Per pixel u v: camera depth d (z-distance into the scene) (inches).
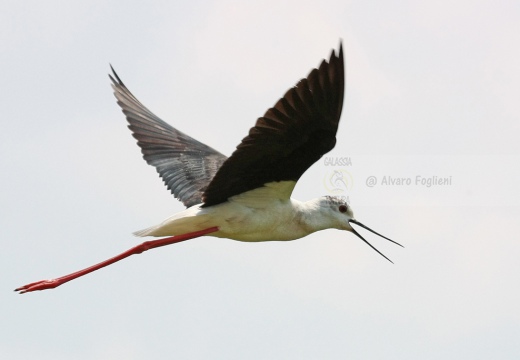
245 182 514.3
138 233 529.3
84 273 541.0
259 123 465.1
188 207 577.6
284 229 548.7
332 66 451.2
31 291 535.8
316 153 484.1
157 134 604.7
